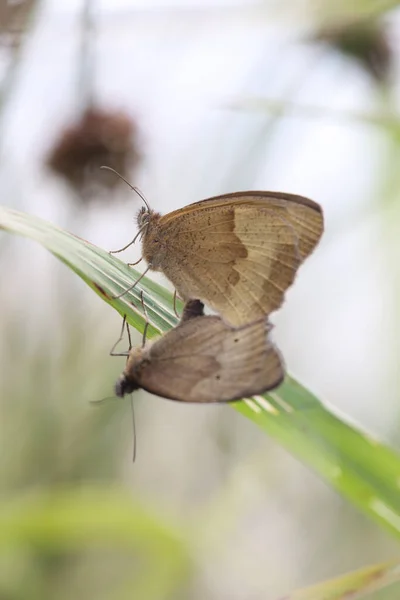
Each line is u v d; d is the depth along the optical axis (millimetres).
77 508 408
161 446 491
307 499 537
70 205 424
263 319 325
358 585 338
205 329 327
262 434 506
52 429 429
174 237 353
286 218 345
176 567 432
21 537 407
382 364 495
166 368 329
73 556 436
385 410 502
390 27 431
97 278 333
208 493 491
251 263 348
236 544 508
